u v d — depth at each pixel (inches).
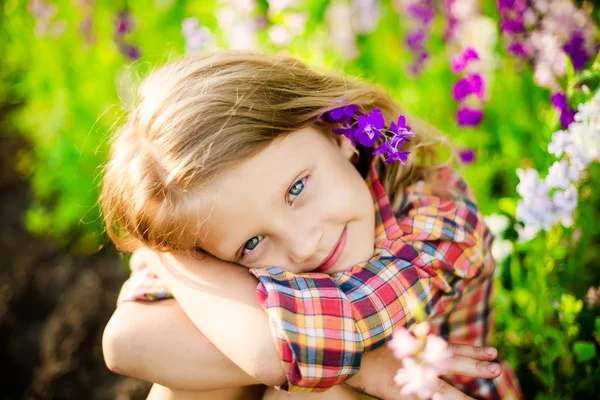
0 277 100.7
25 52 123.8
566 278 60.8
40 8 107.3
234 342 44.7
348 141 51.2
